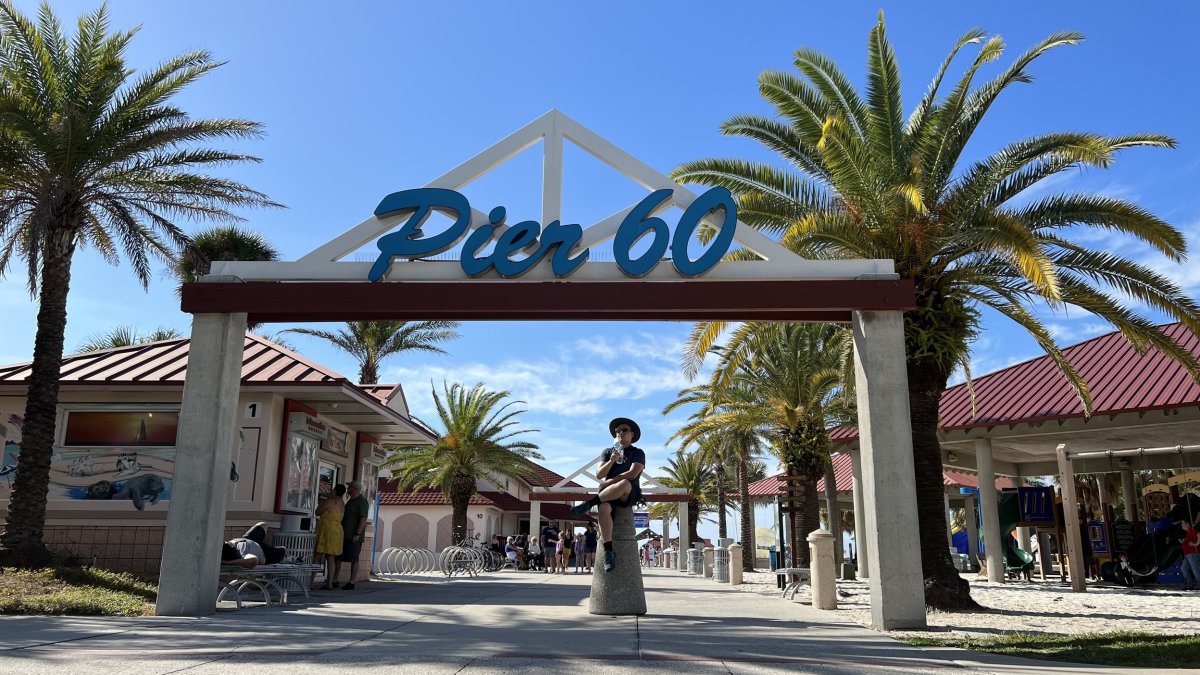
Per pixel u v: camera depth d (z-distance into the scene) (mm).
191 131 15508
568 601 11445
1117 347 20969
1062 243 12758
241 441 14273
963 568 31219
